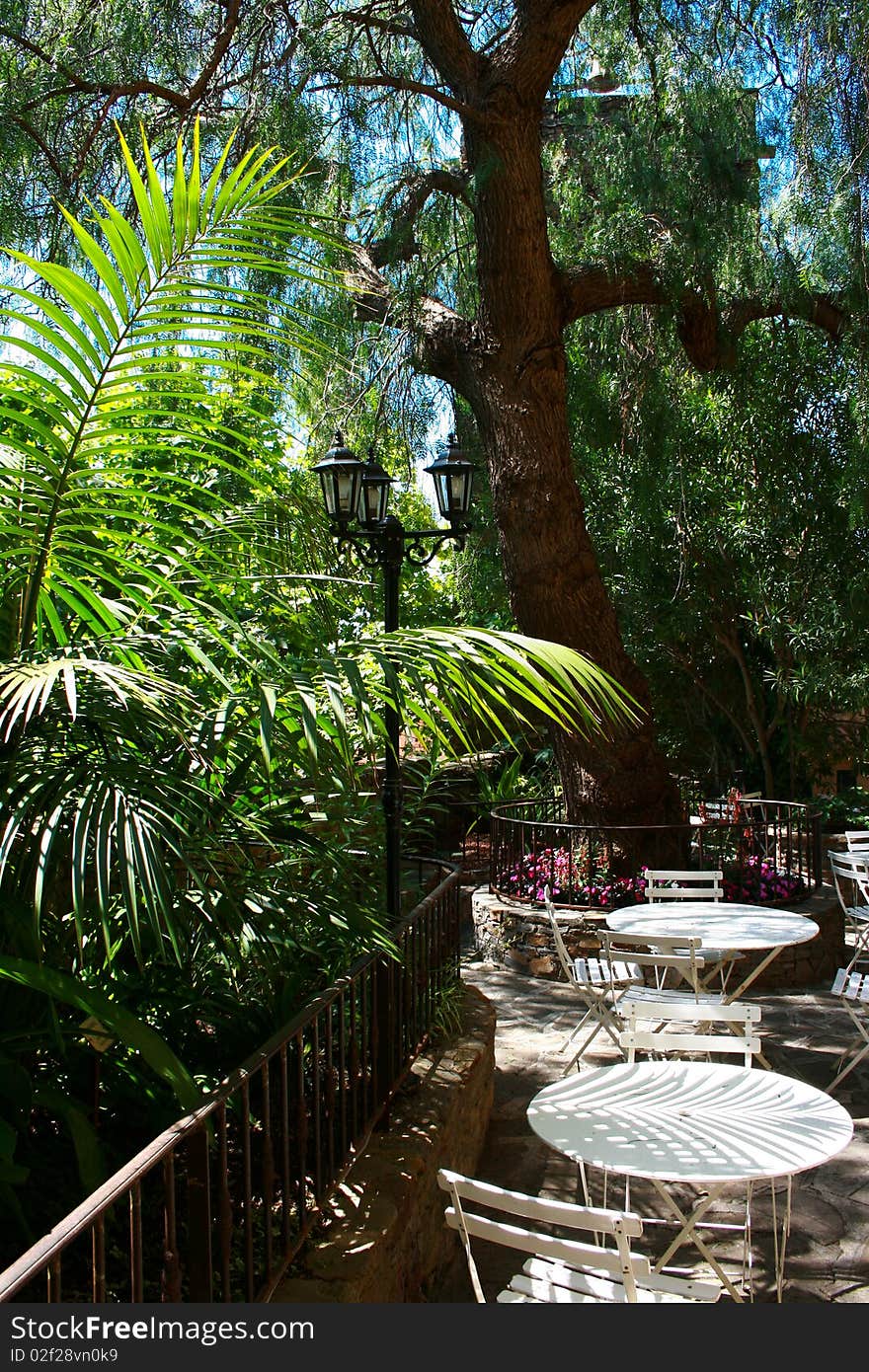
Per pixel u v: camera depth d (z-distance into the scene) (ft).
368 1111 10.89
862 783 42.88
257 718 9.28
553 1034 19.75
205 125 21.09
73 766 7.68
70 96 20.22
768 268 25.44
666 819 26.32
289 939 9.41
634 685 25.99
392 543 16.70
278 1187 9.86
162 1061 6.97
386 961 11.51
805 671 35.53
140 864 6.97
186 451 8.44
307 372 20.52
